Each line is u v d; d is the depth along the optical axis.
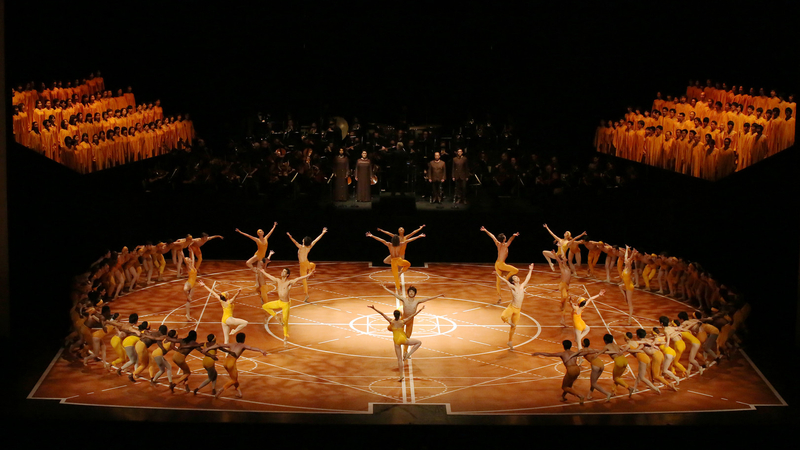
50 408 15.68
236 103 38.56
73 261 25.22
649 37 37.09
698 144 28.67
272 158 32.31
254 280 25.94
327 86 38.47
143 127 33.69
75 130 28.94
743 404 16.41
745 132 27.64
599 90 38.22
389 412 15.64
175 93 38.56
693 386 17.42
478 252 29.61
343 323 21.45
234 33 37.97
